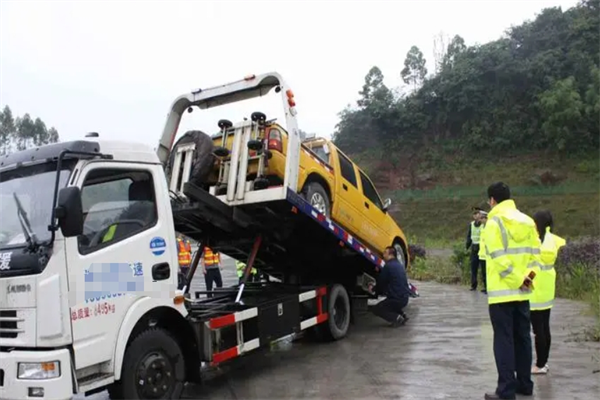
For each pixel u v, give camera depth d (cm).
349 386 580
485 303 1152
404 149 5678
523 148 5225
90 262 445
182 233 779
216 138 748
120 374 461
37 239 431
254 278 935
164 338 504
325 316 788
